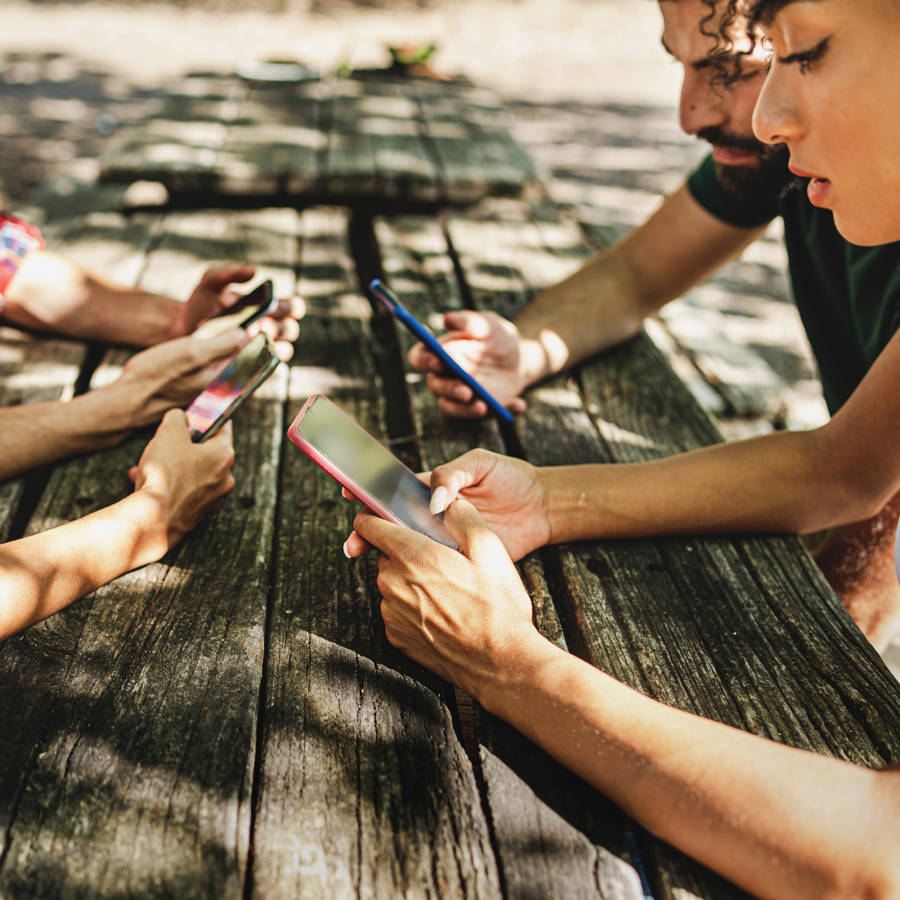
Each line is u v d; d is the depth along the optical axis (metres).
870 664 1.28
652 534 1.48
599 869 0.99
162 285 2.36
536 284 2.50
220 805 1.02
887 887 0.85
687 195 2.03
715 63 1.57
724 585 1.41
